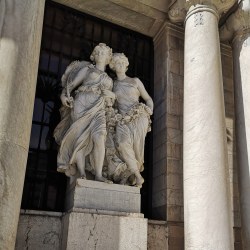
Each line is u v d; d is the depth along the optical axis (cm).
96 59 662
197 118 581
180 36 783
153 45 830
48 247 534
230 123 795
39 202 623
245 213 623
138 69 805
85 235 512
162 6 774
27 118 475
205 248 511
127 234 532
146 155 741
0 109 453
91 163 584
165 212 643
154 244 609
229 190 557
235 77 724
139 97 741
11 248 420
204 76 604
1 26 495
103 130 583
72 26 768
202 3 656
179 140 698
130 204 567
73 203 534
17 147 451
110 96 623
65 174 601
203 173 547
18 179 444
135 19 796
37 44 519
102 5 768
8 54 478
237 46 733
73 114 598
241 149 662
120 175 605
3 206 420
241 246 714
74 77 626
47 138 664
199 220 527
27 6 515
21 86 474
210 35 634
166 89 732
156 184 698
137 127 628
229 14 753
